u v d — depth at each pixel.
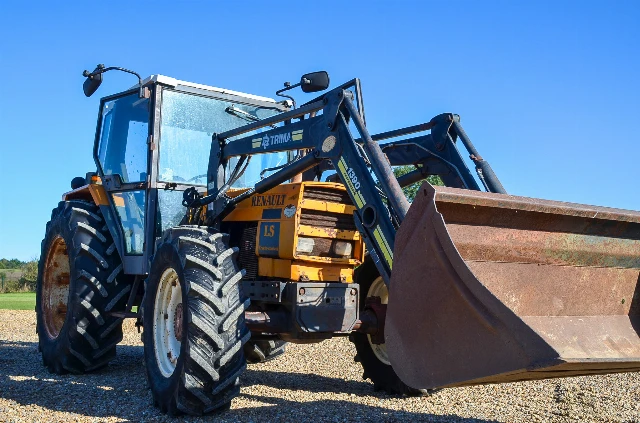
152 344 4.80
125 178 6.10
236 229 5.46
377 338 4.93
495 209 3.54
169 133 5.90
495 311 2.92
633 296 4.05
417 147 5.23
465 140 4.91
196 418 4.30
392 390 5.31
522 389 5.67
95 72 5.61
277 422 4.24
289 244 4.82
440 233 3.18
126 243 6.06
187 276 4.36
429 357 3.20
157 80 5.82
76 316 5.88
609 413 4.81
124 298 6.11
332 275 4.99
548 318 3.73
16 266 47.72
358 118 4.29
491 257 3.62
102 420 4.27
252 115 6.36
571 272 3.86
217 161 5.56
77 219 6.20
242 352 4.35
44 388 5.27
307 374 6.38
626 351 3.79
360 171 4.19
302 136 4.73
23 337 9.23
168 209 5.84
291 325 4.64
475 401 5.18
